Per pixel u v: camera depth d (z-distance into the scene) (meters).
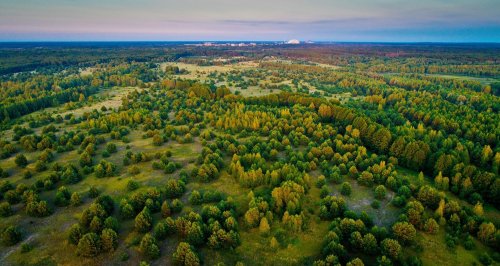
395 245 59.69
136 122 140.25
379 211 77.19
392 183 84.75
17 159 96.50
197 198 77.62
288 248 64.69
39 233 67.31
